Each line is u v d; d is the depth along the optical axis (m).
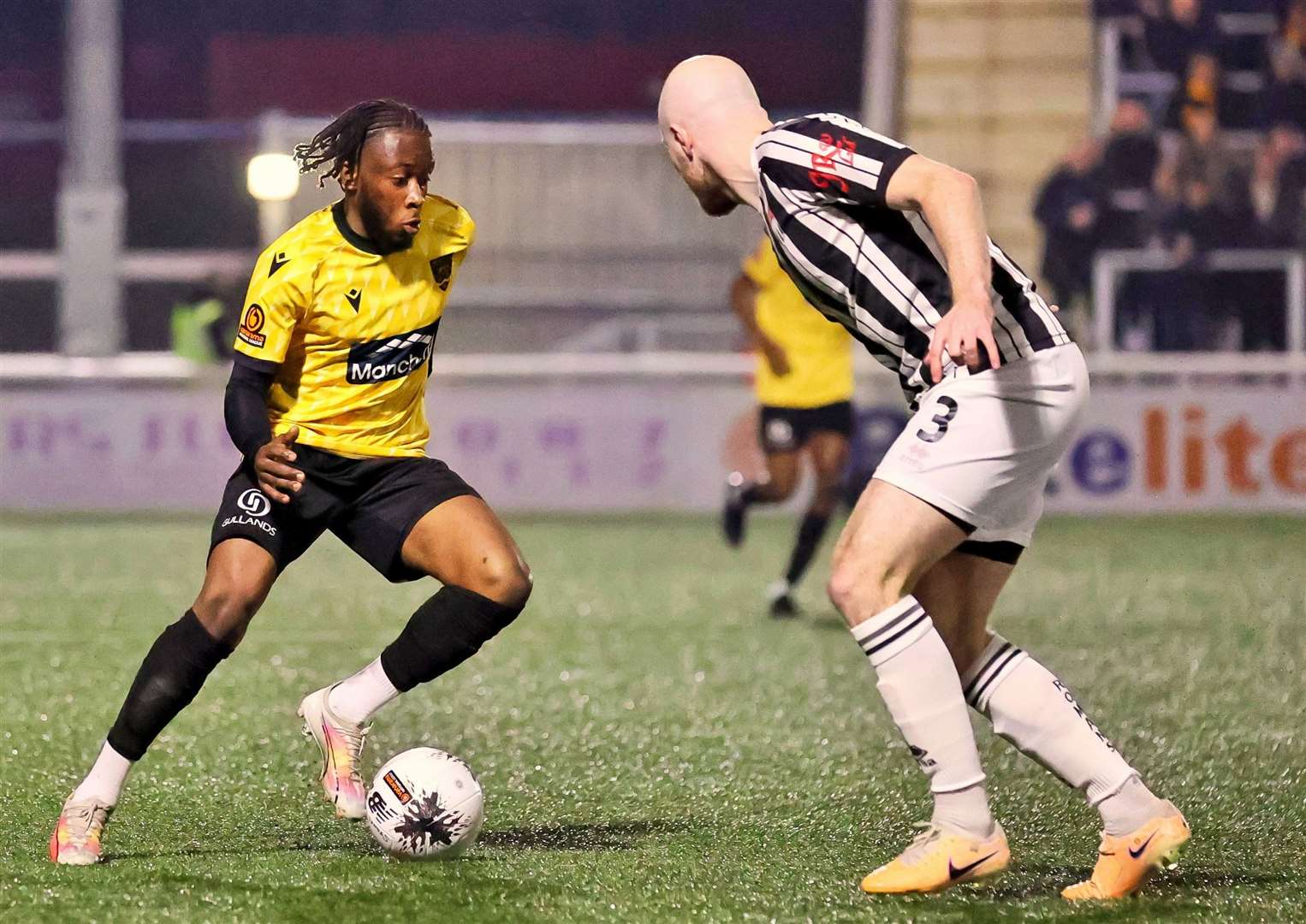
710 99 13.34
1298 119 52.06
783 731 19.98
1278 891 13.09
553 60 73.00
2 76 73.44
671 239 54.84
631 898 12.83
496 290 54.91
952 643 13.33
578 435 49.22
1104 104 57.19
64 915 12.31
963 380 12.48
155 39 72.19
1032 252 57.84
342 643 26.91
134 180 67.19
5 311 57.66
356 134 13.45
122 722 13.84
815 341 31.12
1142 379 49.34
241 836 14.87
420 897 12.81
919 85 57.75
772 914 12.43
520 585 14.01
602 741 19.38
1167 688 22.69
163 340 57.25
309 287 13.73
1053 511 47.97
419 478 14.37
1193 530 44.12
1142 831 12.78
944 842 12.78
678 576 36.22
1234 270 50.78
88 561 37.91
